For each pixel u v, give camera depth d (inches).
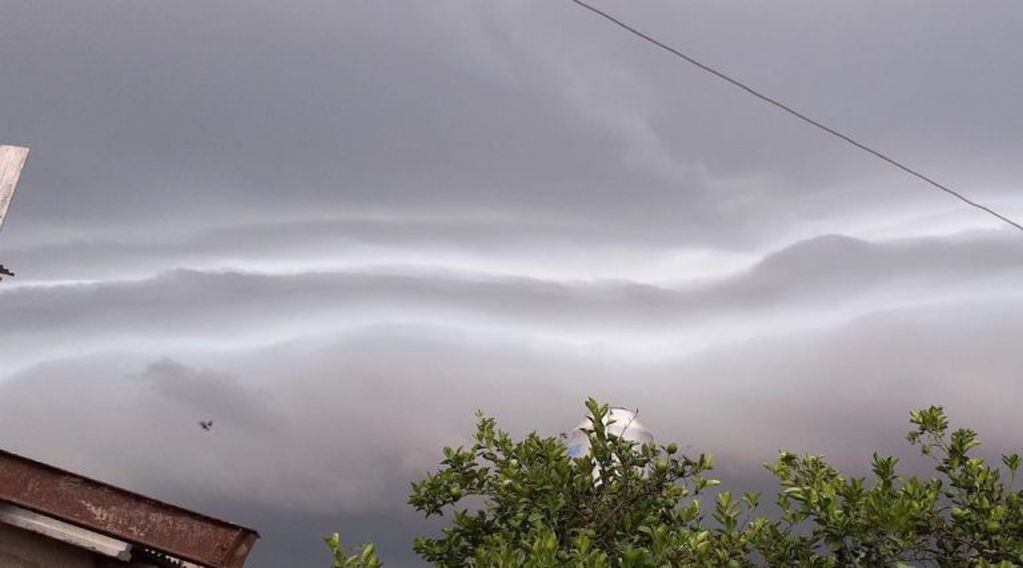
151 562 295.7
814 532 308.5
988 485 333.4
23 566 281.4
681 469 323.3
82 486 281.3
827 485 304.3
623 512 316.2
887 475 332.5
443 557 335.9
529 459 331.0
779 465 343.3
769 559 318.7
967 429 347.9
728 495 317.7
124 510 282.0
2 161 349.4
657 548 282.2
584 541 267.0
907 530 300.4
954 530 319.3
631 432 394.0
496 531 335.9
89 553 288.8
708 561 287.9
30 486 277.7
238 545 286.7
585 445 393.7
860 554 302.8
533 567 260.8
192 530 284.7
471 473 346.6
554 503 310.7
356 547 281.7
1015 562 310.2
